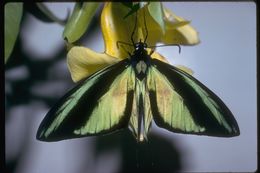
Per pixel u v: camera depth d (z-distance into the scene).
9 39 0.61
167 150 0.74
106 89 0.57
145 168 0.74
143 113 0.57
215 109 0.56
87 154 0.75
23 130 0.74
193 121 0.57
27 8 0.72
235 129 0.55
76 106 0.56
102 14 0.59
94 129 0.56
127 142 0.75
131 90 0.58
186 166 0.74
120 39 0.59
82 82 0.56
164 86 0.58
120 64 0.58
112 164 0.75
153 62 0.58
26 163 0.74
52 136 0.55
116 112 0.57
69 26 0.57
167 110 0.57
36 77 0.73
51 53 0.73
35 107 0.73
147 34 0.58
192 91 0.57
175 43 0.62
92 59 0.57
